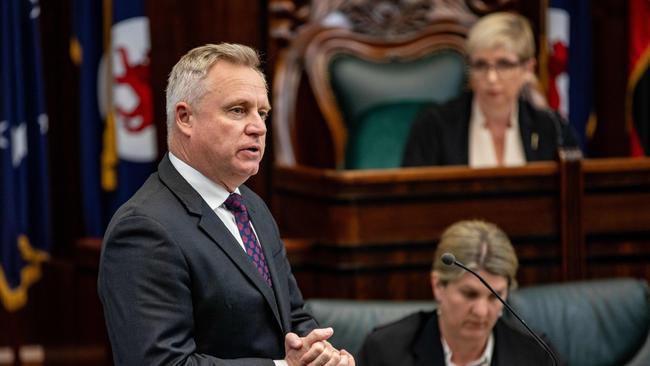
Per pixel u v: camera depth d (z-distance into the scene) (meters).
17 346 15.92
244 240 6.72
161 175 6.60
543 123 13.20
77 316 14.16
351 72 14.66
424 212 12.31
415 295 12.38
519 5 16.48
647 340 10.45
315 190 12.61
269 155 14.78
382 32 14.93
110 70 14.40
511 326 9.03
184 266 6.29
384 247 12.27
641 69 16.73
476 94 13.02
